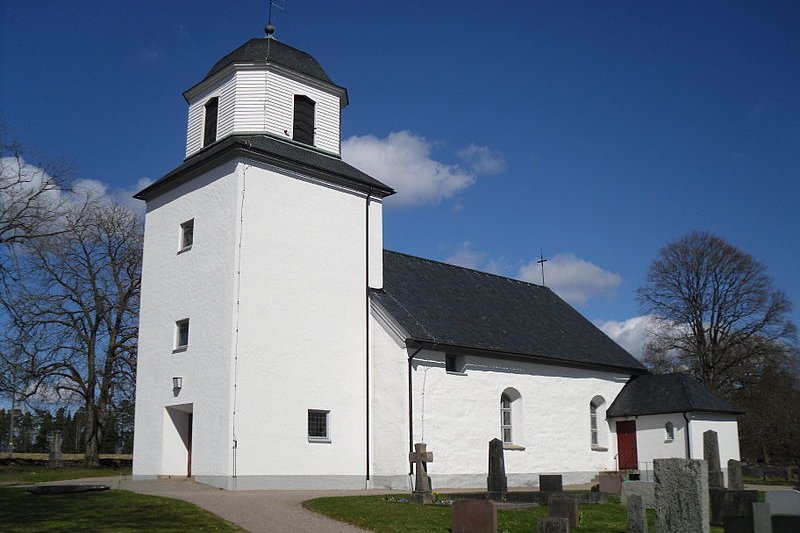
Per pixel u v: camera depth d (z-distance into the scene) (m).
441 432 28.70
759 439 53.91
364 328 29.47
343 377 28.28
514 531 16.67
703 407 34.31
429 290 33.72
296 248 27.92
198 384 26.28
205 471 25.25
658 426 35.22
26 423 62.78
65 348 41.91
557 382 34.56
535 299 41.22
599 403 36.94
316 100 31.20
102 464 44.28
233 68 29.81
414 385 28.11
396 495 23.72
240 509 18.66
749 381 53.94
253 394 25.58
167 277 28.88
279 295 27.03
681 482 12.76
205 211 27.78
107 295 43.31
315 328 27.84
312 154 30.19
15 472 33.84
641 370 38.91
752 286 53.31
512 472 31.25
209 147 29.91
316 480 26.62
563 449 33.97
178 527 15.77
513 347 32.53
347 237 29.83
